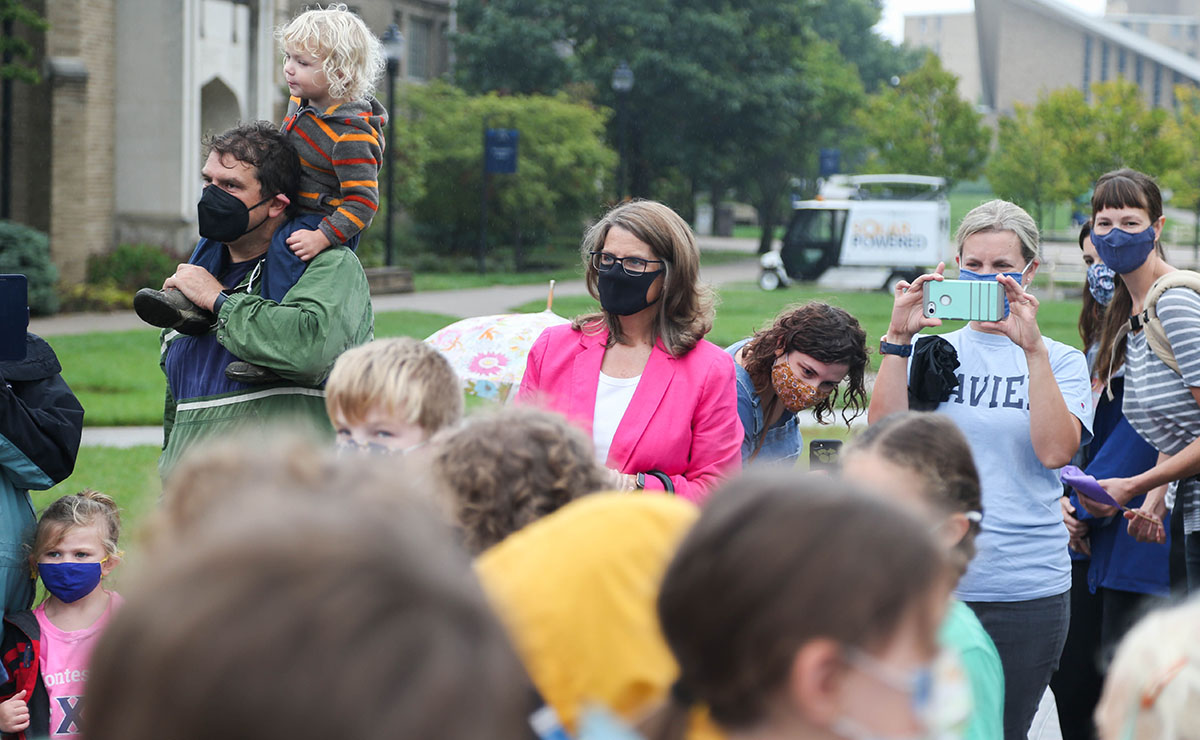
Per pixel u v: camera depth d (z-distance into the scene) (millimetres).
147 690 790
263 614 792
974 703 2484
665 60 41750
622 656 1995
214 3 27812
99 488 8422
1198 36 127688
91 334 18984
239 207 3941
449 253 38469
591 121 38719
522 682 887
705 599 1383
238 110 29047
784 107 43844
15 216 25656
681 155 43562
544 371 3904
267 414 3961
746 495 1430
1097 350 5395
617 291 3740
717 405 3768
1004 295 3936
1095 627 4746
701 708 1490
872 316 22359
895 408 4047
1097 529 4668
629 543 2068
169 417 4434
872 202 31719
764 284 31656
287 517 848
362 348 2729
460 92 38906
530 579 2027
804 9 45688
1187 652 1854
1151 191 4605
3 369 4180
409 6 45969
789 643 1326
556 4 43094
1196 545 4395
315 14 4164
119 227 27250
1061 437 3840
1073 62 96188
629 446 3688
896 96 45969
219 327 3873
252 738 779
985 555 3863
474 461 2227
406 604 823
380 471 1029
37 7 25438
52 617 4398
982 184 99188
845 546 1328
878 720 1334
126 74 26984
